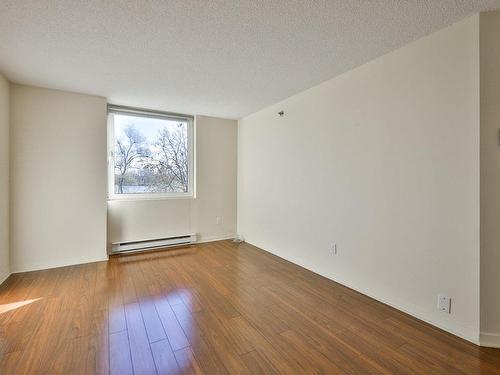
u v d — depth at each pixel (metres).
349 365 1.59
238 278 2.96
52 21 1.85
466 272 1.83
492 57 1.73
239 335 1.89
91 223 3.46
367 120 2.50
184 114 4.40
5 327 1.96
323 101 2.99
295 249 3.47
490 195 1.74
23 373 1.50
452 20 1.83
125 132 3.99
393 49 2.24
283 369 1.55
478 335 1.78
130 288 2.68
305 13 1.76
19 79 2.91
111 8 1.71
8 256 2.97
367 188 2.51
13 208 3.03
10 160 3.00
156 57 2.40
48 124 3.19
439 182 1.97
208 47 2.22
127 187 4.03
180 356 1.66
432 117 2.00
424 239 2.07
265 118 4.04
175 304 2.35
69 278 2.92
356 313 2.20
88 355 1.66
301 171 3.34
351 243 2.69
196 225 4.48
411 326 2.00
